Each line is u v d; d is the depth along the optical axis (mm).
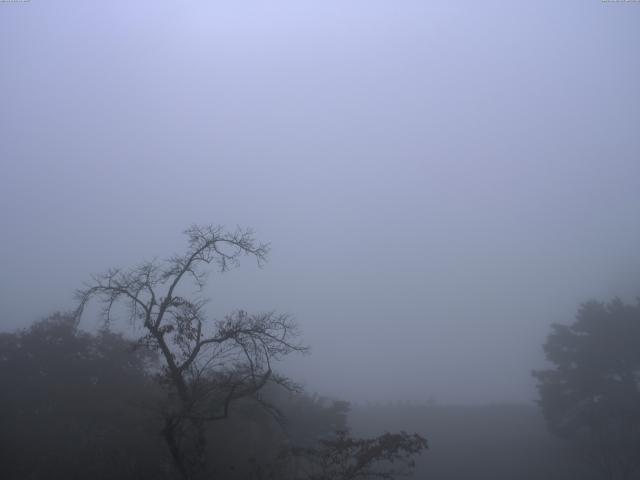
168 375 15000
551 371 38094
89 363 23219
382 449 14922
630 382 34812
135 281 15297
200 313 15664
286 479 19656
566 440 36531
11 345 23734
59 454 18812
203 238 15812
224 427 19297
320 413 25984
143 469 18062
